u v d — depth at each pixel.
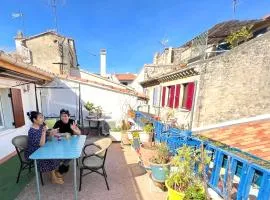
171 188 3.20
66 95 9.38
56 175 4.27
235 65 6.45
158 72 13.21
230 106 6.55
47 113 9.23
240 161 3.07
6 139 5.77
